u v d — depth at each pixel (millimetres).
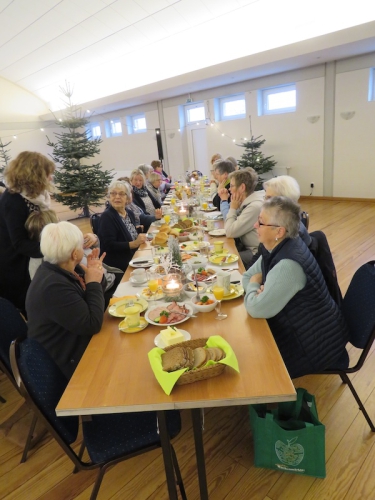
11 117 11250
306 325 1430
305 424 1386
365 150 6574
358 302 1565
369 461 1491
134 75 8930
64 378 1335
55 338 1396
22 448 1735
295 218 1436
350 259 3811
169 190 6883
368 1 5188
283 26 6105
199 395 1001
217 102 8625
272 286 1358
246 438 1671
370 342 1466
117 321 1518
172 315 1451
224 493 1401
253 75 7289
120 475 1536
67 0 6488
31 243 2031
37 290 1359
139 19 6809
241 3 5918
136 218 3627
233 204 2723
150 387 1057
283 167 7809
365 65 6152
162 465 1575
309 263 1401
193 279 1830
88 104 10031
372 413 1746
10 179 2014
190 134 9500
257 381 1047
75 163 6781
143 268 2129
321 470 1415
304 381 2020
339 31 5352
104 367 1175
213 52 7246
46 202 2184
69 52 8477
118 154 11531
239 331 1340
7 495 1482
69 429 1188
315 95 6918
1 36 7973
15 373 1066
